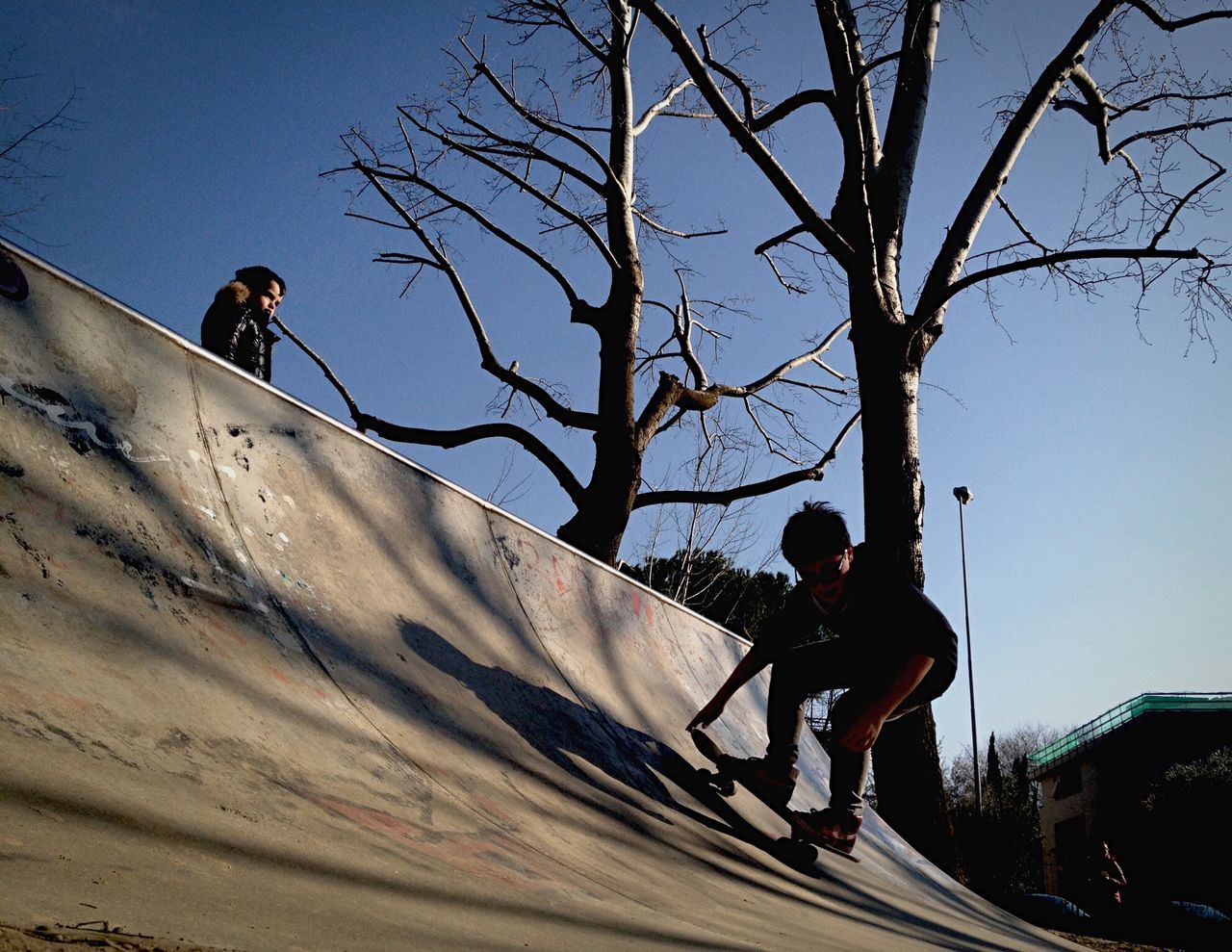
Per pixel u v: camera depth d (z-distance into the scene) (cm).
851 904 379
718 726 544
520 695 375
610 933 193
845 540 378
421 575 386
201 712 213
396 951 136
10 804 140
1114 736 2883
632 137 1072
